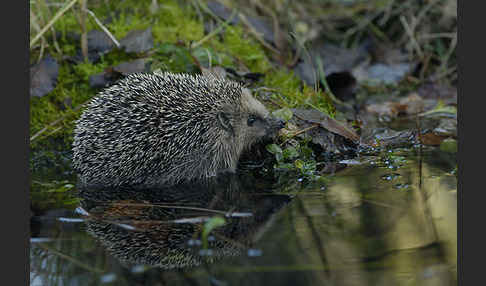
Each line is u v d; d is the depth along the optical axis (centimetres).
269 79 858
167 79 671
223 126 681
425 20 1116
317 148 727
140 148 636
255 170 691
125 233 464
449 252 403
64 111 787
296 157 699
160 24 909
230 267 393
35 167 704
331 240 432
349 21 1156
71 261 408
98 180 641
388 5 1119
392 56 1109
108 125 640
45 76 786
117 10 928
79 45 834
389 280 366
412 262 390
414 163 643
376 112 891
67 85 807
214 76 722
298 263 394
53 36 810
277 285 364
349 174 620
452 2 1079
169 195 589
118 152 635
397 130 780
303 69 953
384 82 1040
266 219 485
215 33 905
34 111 775
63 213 518
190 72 799
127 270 394
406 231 444
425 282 362
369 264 389
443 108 873
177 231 468
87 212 518
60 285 371
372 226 458
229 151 688
